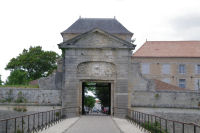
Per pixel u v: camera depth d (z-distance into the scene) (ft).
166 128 42.98
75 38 97.40
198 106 101.50
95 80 98.37
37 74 192.65
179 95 101.91
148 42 177.47
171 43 176.24
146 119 60.75
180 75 165.17
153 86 102.32
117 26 122.42
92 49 97.81
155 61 166.50
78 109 96.94
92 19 126.00
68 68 97.45
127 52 98.17
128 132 52.13
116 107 96.43
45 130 54.60
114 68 98.73
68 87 97.25
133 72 102.47
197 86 164.45
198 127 31.22
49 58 195.31
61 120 80.38
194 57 165.27
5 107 100.32
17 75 161.17
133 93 101.19
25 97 100.73
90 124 66.95
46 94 100.37
